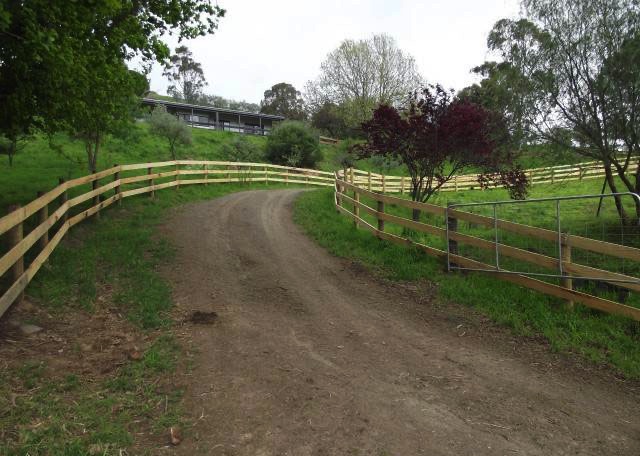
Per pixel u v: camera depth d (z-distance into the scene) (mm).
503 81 12016
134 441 3258
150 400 3811
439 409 3836
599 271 5742
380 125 11375
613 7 10312
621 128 10391
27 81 7617
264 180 23891
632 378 4488
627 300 6125
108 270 7195
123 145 25609
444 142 10781
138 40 9094
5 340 4570
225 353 4777
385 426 3547
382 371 4539
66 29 7027
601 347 5109
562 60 10945
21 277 5340
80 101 9031
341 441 3334
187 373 4309
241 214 13359
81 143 24188
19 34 6512
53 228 8484
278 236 10820
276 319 5879
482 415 3766
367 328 5715
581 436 3512
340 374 4426
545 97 11219
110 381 4070
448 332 5637
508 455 3234
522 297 6430
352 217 11781
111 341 4918
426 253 8594
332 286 7402
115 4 6777
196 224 11352
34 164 18844
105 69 9148
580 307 6008
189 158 28438
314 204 15336
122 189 14172
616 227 8195
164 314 5750
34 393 3740
